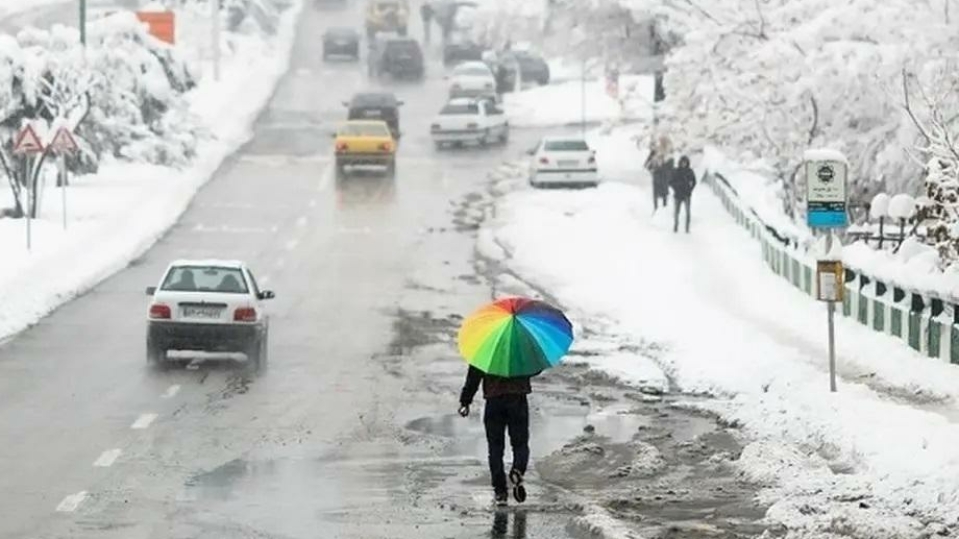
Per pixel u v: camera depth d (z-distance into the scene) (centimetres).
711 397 6669
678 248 11494
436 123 17788
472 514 4644
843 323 8075
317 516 4609
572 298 9638
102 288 9981
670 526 4444
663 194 13250
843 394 6053
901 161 10294
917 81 9575
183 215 13438
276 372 7225
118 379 6962
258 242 12075
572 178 14900
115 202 13488
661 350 7825
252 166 16388
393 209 13862
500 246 11925
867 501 4647
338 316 8962
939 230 7744
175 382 6912
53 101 14400
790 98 10762
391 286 10131
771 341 7619
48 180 14538
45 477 5075
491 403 4750
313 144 17975
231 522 4525
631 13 15175
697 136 11981
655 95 16450
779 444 5506
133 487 4950
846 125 10981
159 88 16225
